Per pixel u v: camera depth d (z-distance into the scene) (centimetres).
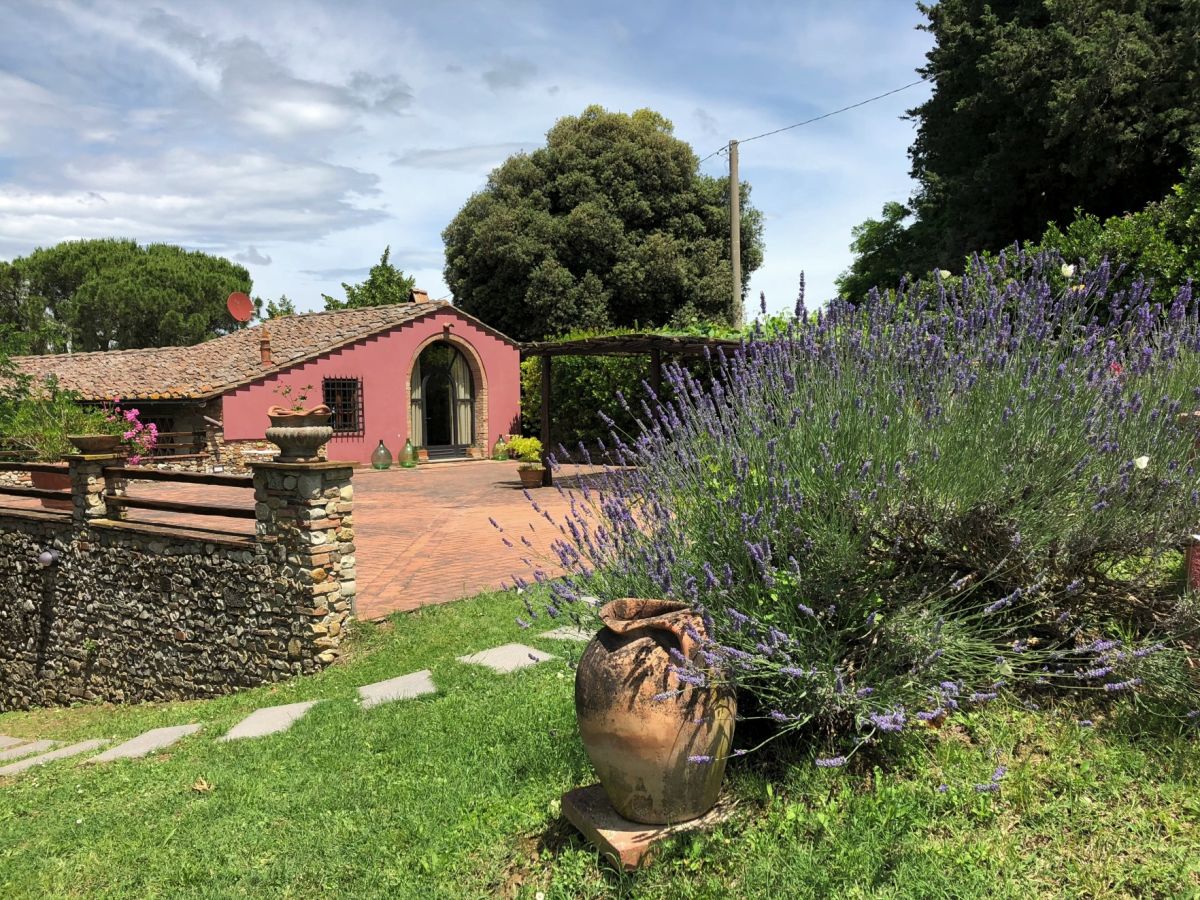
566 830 321
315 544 660
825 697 289
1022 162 1659
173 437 2067
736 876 269
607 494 390
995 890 238
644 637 284
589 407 2314
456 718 470
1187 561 317
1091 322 362
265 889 330
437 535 1122
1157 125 1491
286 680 679
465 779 388
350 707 530
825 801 292
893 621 300
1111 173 1536
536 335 2816
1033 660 311
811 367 348
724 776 316
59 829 411
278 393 2023
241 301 2497
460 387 2469
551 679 507
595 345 1511
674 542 347
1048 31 1575
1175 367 351
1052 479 311
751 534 314
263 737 506
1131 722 300
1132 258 1025
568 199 2833
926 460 311
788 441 327
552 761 382
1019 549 312
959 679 309
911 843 263
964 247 1798
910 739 310
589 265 2820
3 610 965
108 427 1623
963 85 1803
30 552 927
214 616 740
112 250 4191
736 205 1945
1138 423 320
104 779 480
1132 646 309
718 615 310
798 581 296
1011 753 298
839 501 308
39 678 927
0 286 4038
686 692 279
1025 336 344
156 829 395
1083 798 270
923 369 342
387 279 3522
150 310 3784
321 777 423
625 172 2823
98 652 855
